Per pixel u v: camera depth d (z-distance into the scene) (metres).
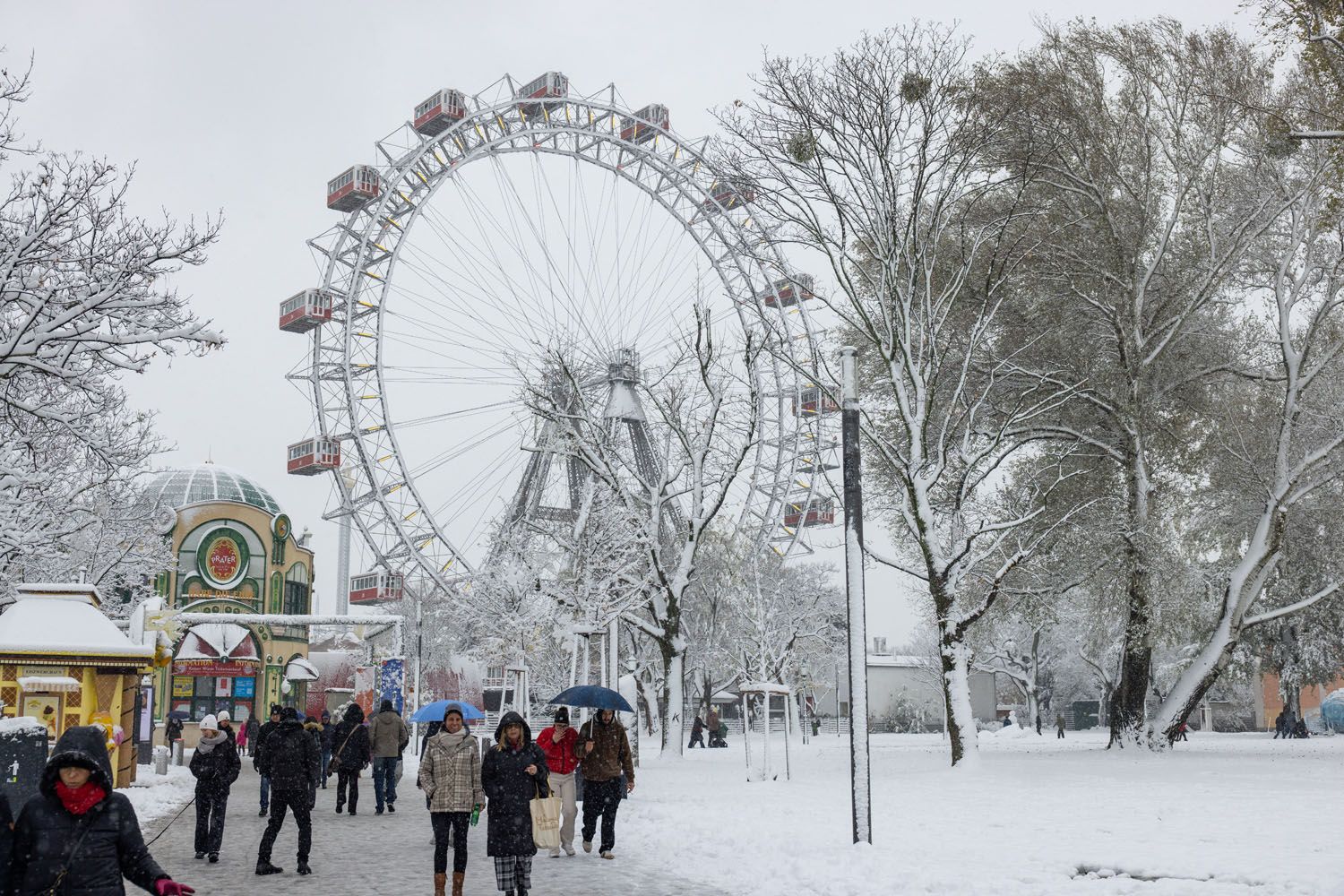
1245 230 37.69
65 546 31.23
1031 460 40.91
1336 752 40.97
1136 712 39.19
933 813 20.73
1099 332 38.38
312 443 73.56
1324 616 45.00
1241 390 41.53
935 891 12.59
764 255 62.53
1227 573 41.22
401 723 25.69
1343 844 14.94
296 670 70.88
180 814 25.39
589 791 17.19
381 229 76.31
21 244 17.73
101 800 6.61
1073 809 20.69
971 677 110.88
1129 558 37.38
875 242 33.16
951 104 31.39
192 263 18.72
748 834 17.98
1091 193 37.19
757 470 72.94
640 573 48.75
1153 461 40.34
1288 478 36.47
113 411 28.11
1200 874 12.95
